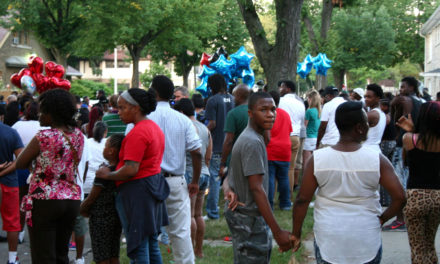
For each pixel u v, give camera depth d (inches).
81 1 1033.5
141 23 1135.0
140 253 166.1
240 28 1517.0
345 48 1437.0
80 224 221.1
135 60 1258.0
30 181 175.0
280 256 224.2
